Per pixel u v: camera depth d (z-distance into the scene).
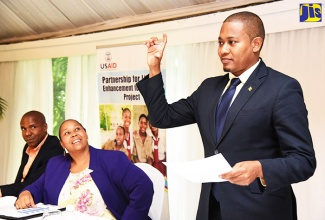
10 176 4.95
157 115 1.71
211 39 3.20
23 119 3.12
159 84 1.71
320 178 2.73
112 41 3.92
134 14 3.84
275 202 1.40
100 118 3.87
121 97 3.72
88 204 2.27
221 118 1.49
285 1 2.76
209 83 1.65
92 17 4.13
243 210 1.42
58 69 4.63
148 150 3.55
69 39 4.28
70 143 2.34
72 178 2.35
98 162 2.34
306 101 2.80
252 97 1.42
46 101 4.71
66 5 4.15
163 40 1.71
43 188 2.49
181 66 3.57
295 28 2.75
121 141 3.73
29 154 3.19
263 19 2.88
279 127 1.37
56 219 1.93
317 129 2.75
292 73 2.87
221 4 3.19
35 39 4.71
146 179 2.28
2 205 2.39
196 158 3.47
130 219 2.19
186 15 3.43
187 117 1.72
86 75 4.34
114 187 2.31
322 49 2.73
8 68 4.99
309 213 2.76
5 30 4.88
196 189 3.43
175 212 3.55
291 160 1.30
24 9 4.44
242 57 1.44
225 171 1.28
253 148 1.41
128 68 3.66
